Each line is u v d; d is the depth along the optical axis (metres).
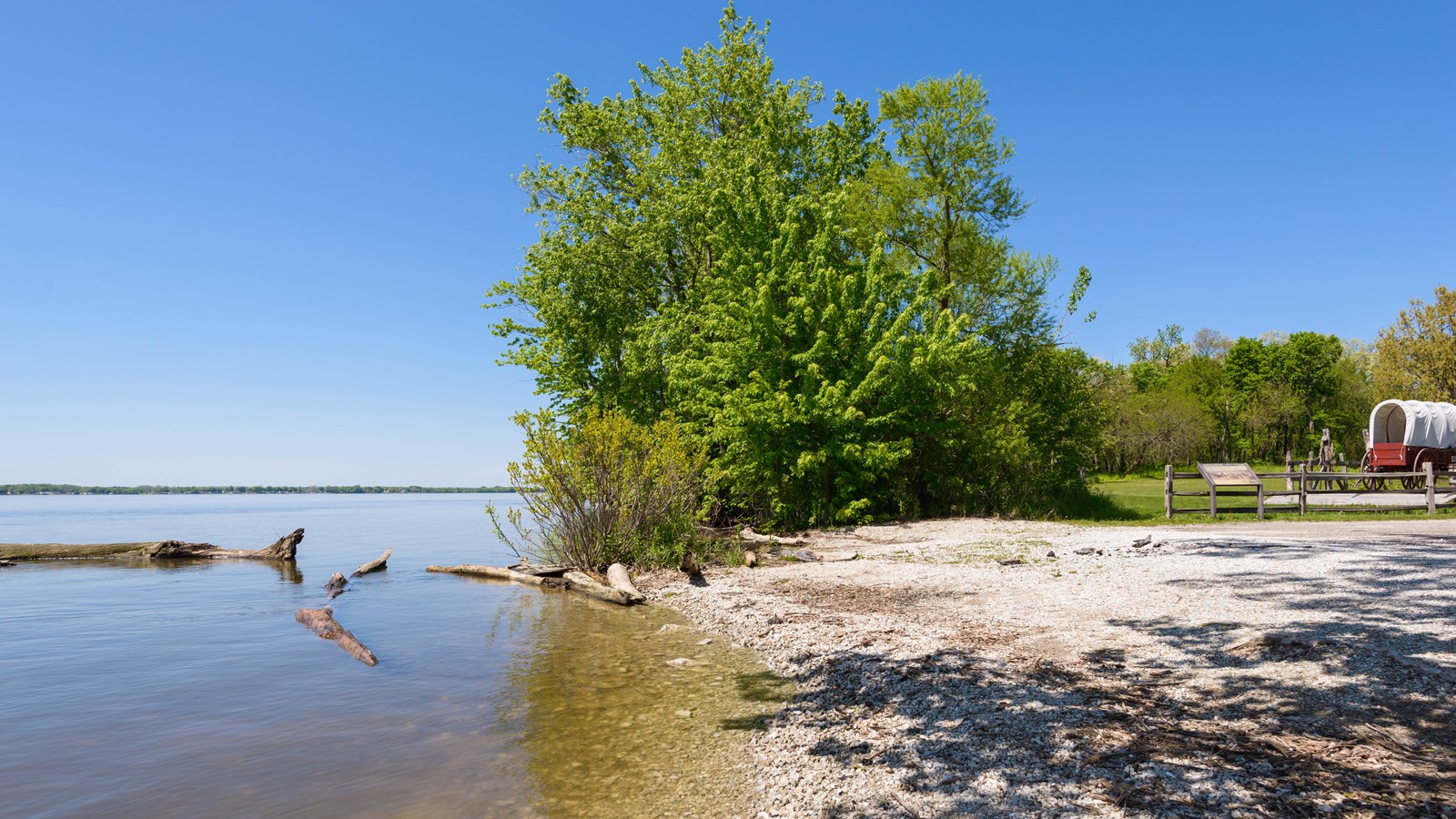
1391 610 7.05
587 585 12.66
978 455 21.48
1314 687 5.12
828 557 14.61
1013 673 6.10
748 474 21.12
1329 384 66.56
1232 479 18.66
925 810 3.88
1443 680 5.05
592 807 4.23
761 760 4.87
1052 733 4.71
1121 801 3.70
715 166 24.16
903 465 22.48
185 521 49.41
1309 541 12.30
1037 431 22.86
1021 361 24.36
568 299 25.44
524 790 4.48
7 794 4.46
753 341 20.84
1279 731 4.43
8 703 6.41
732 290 21.97
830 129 26.41
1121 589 9.15
